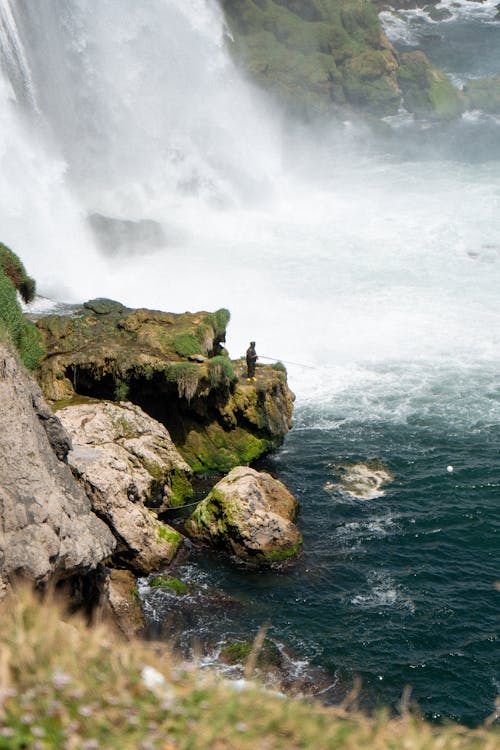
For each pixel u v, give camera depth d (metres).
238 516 28.23
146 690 8.33
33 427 21.22
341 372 43.31
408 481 33.38
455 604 26.20
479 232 61.94
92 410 31.38
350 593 26.72
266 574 27.53
